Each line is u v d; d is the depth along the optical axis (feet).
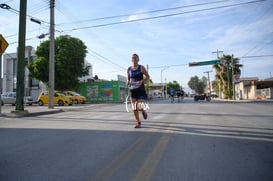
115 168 10.13
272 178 8.82
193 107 49.37
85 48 107.34
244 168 9.88
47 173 9.64
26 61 131.03
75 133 18.35
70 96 80.23
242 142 14.39
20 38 38.93
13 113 37.60
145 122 23.82
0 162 11.18
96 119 28.37
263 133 17.15
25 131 20.03
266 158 11.19
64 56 98.22
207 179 8.78
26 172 9.78
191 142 14.53
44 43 100.42
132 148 13.33
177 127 20.26
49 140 15.97
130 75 20.62
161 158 11.39
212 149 12.85
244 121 23.81
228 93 130.31
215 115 30.45
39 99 82.84
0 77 37.50
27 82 130.62
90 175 9.38
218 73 143.64
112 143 14.61
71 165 10.59
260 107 47.34
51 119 30.27
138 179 8.90
